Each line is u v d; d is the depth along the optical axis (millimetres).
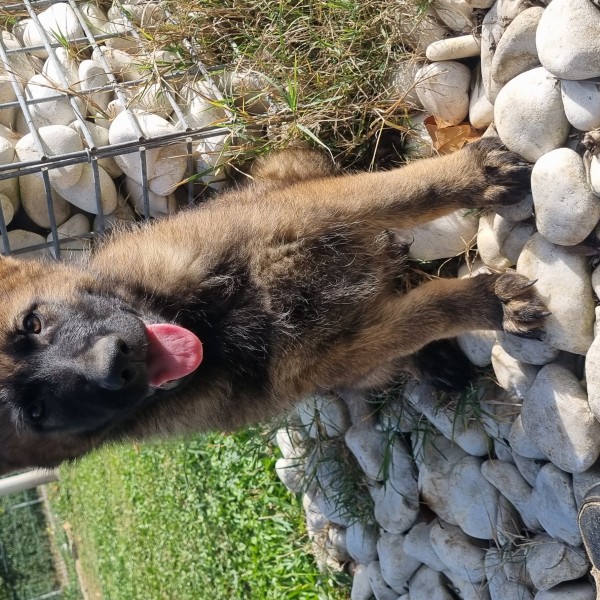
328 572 1125
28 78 954
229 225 738
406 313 727
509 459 776
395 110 831
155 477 1655
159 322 707
